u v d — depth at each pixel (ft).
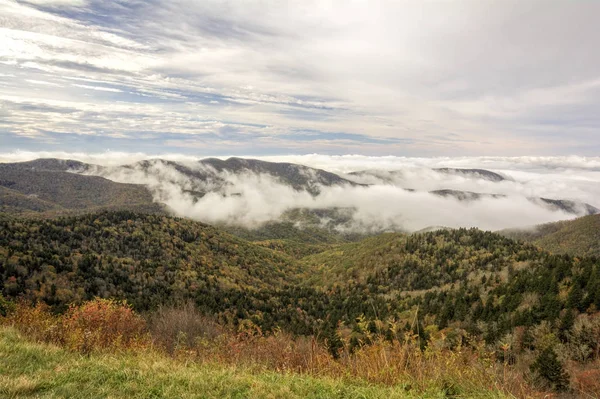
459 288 302.25
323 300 377.09
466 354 20.42
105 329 31.73
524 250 414.82
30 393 16.90
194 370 21.88
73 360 22.31
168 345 33.91
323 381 19.07
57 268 259.80
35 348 23.82
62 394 16.80
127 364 22.24
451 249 471.62
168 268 370.32
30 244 308.19
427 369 19.53
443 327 190.90
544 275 216.95
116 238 420.77
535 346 63.72
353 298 364.58
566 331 80.53
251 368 22.67
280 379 19.86
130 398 16.87
